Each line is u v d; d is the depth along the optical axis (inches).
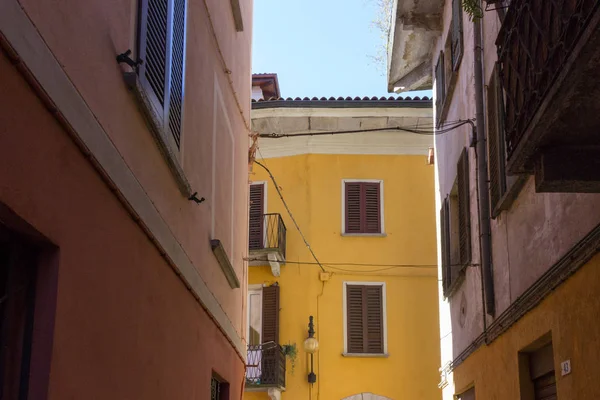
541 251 283.1
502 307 345.7
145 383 208.1
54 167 140.5
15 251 137.7
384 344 797.2
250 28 464.1
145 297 207.3
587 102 180.4
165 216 232.8
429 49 601.6
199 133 289.6
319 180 829.8
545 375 297.1
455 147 471.5
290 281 813.2
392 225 823.7
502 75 234.4
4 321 135.4
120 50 183.9
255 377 768.3
